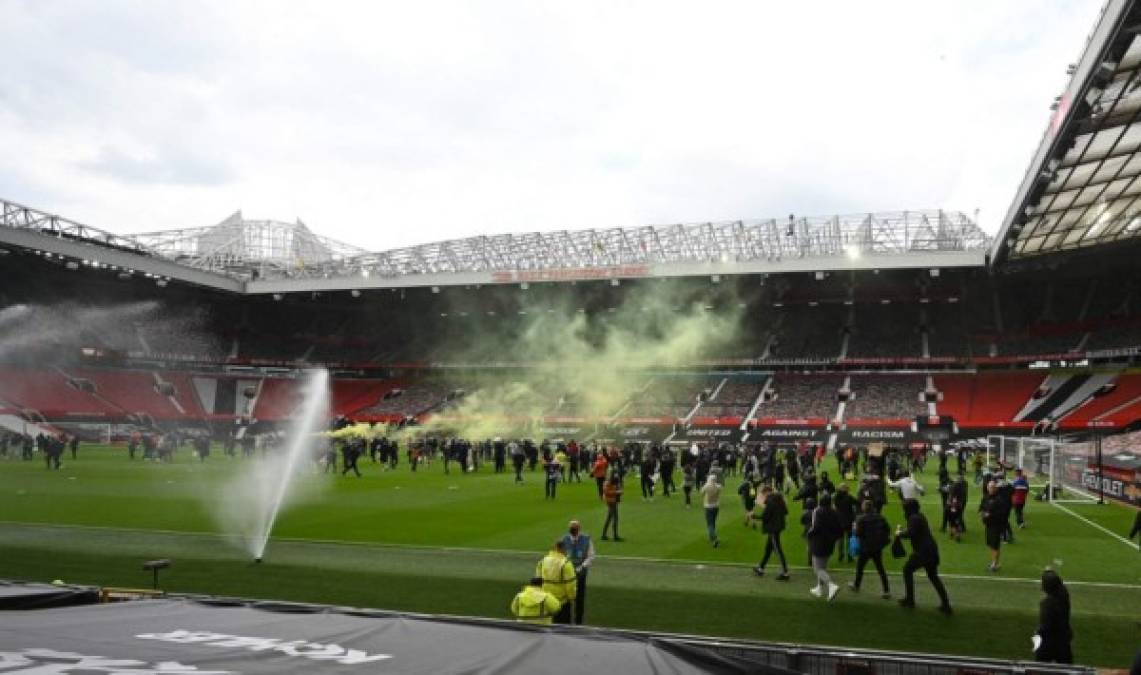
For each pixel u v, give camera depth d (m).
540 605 9.34
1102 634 12.05
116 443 67.12
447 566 17.12
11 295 78.50
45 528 22.08
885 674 5.88
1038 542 20.44
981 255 61.03
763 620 12.88
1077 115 28.92
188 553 18.41
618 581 15.55
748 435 66.31
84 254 66.56
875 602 13.81
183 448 64.06
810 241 67.56
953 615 12.98
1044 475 40.81
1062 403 62.56
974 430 62.00
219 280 80.12
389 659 4.50
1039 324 71.88
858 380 73.25
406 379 87.94
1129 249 58.66
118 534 21.16
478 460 48.00
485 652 4.69
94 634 4.86
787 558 18.27
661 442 64.81
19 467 42.81
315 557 18.09
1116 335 66.38
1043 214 43.97
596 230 72.31
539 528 22.83
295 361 89.12
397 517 25.08
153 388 80.31
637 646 4.87
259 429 77.75
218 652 4.51
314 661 4.41
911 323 77.25
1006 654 11.28
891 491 33.75
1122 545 19.97
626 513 26.38
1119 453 32.94
